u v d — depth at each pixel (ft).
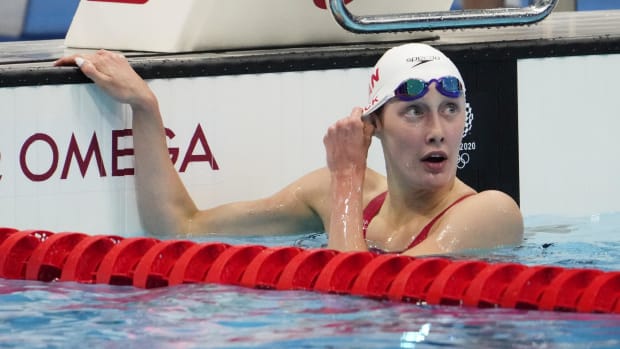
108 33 41.32
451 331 24.12
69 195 36.17
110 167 36.47
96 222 36.55
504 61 39.96
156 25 39.78
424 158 31.45
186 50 39.34
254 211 36.40
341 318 25.44
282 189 38.06
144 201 36.45
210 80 37.63
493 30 45.11
